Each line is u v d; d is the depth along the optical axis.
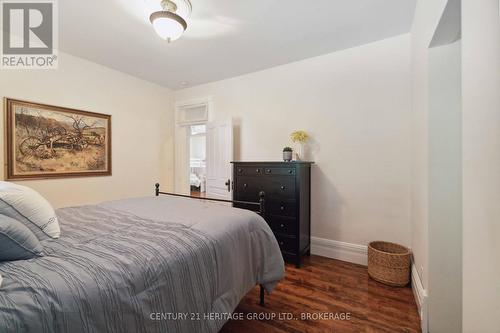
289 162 2.63
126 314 0.83
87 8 1.99
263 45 2.63
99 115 3.17
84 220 1.54
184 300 1.04
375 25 2.25
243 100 3.52
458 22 1.28
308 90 2.98
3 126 2.38
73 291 0.76
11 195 1.11
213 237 1.29
